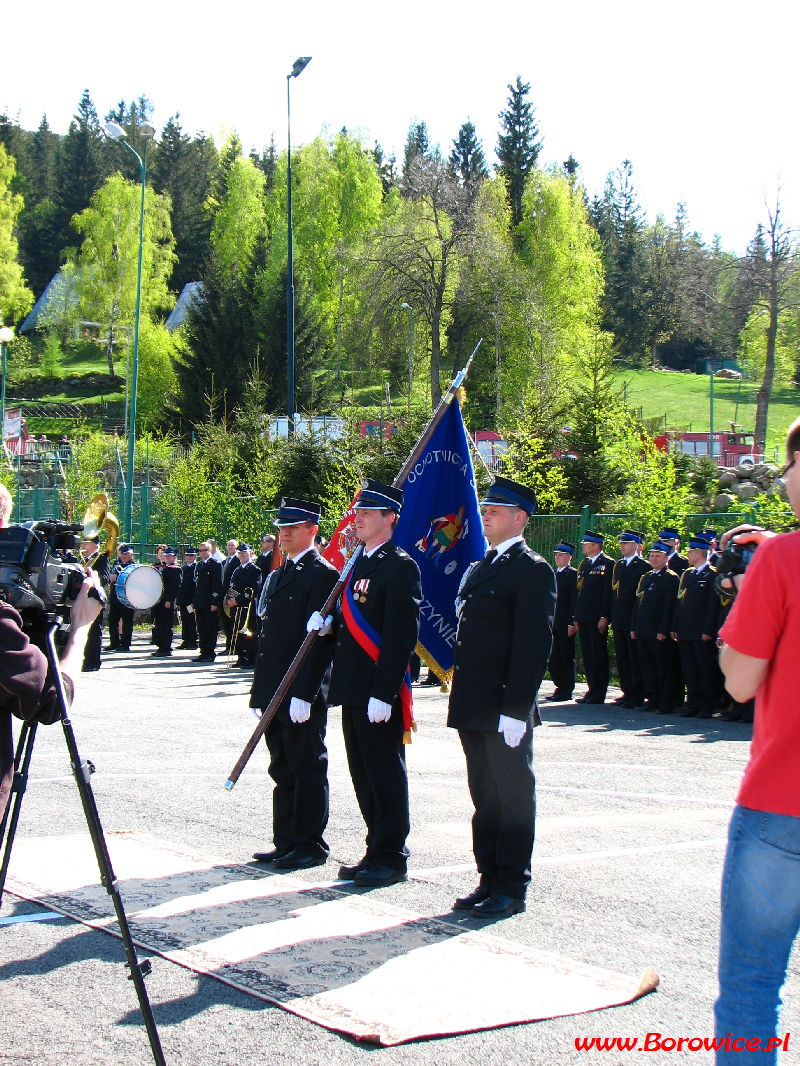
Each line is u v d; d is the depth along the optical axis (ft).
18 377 268.00
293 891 18.40
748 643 9.86
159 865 19.79
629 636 45.96
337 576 21.44
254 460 95.61
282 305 172.14
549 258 194.90
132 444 95.45
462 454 24.39
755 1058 9.70
